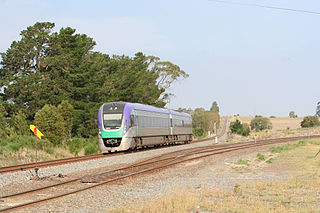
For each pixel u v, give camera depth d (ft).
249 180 74.13
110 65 261.03
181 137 215.72
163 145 199.93
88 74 220.23
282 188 61.82
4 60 220.23
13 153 120.88
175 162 105.29
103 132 139.13
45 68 227.81
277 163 106.63
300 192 58.49
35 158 121.70
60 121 163.32
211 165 104.22
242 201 52.60
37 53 221.87
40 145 143.54
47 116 160.04
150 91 293.23
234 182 71.56
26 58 221.46
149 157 127.24
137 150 159.63
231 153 140.56
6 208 46.62
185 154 132.98
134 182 71.10
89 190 61.41
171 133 194.18
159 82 337.11
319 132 354.33
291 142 200.95
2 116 165.78
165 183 70.44
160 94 306.55
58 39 226.38
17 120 169.48
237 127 471.21
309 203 51.42
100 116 141.90
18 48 222.07
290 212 45.96
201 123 482.69
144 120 157.99
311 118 507.71
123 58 301.02
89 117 211.61
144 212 47.03
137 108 152.87
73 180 71.67
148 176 79.66
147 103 295.48
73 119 204.54
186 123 226.38
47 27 230.07
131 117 144.77
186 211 47.34
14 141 139.13
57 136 158.51
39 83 208.44
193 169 94.17
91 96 227.20
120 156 125.39
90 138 195.31
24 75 208.74
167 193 55.67
